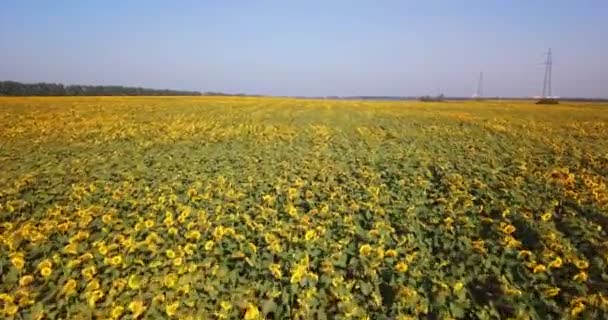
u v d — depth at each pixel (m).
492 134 26.05
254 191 12.67
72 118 32.19
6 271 7.88
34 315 6.49
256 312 6.56
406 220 10.12
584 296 6.89
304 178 14.37
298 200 11.71
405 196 12.10
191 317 6.52
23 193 12.45
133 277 7.34
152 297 7.04
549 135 25.28
